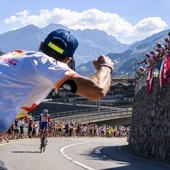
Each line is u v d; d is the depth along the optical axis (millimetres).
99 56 3377
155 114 22453
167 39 22344
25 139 32125
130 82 165125
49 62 3180
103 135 53750
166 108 20438
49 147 24641
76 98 121062
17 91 3229
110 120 75750
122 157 20156
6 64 3217
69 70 3166
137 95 30719
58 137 42344
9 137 30250
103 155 20969
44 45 3348
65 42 3312
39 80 3199
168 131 19672
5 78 3199
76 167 14312
